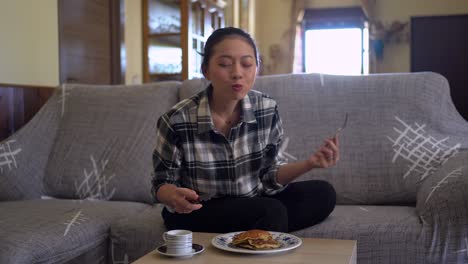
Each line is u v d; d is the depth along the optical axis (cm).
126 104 229
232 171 149
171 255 110
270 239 116
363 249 152
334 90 212
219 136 147
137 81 440
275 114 157
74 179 215
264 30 741
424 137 197
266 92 215
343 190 196
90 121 228
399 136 198
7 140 216
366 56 716
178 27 438
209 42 139
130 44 427
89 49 368
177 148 147
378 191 194
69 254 151
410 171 192
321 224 158
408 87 207
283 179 152
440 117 201
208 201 147
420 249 150
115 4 402
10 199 208
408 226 153
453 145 194
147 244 160
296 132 206
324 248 117
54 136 231
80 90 240
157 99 227
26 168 214
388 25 695
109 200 209
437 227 151
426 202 156
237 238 117
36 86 280
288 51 732
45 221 159
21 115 266
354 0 718
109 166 214
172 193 133
